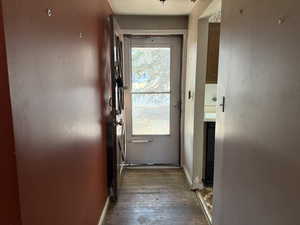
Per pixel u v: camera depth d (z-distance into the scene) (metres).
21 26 0.84
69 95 1.35
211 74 3.12
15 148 0.81
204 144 3.04
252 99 1.25
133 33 3.39
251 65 1.26
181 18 3.36
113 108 2.58
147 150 3.86
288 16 0.93
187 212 2.51
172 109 3.76
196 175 2.98
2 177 0.82
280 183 0.99
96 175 2.07
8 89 0.77
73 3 1.41
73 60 1.42
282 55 0.98
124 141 3.66
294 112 0.90
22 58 0.85
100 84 2.22
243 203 1.38
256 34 1.21
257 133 1.20
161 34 3.46
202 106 2.87
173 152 3.87
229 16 1.62
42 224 1.01
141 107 3.74
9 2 0.77
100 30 2.21
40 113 0.99
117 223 2.32
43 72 1.01
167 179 3.34
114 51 2.57
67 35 1.31
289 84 0.93
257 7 1.20
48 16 1.06
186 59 3.46
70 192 1.37
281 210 0.99
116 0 2.64
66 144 1.30
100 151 2.24
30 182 0.91
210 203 2.63
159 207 2.61
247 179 1.32
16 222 0.84
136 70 3.65
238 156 1.45
